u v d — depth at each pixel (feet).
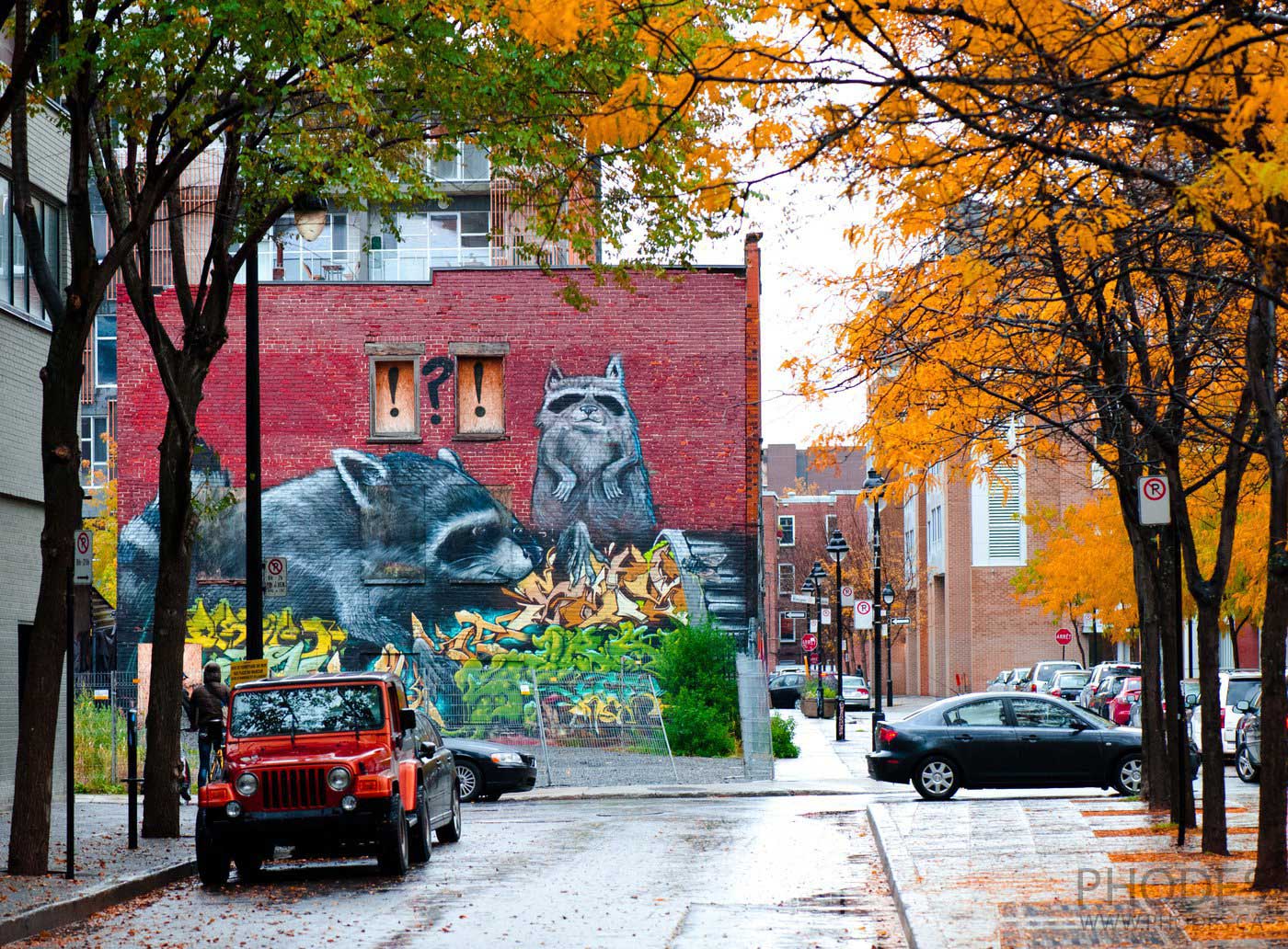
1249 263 36.99
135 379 123.65
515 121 56.65
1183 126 27.58
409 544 122.01
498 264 148.15
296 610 121.49
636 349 123.34
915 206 34.73
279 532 122.21
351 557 121.80
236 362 123.13
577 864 51.72
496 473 122.52
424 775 53.93
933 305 46.78
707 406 122.93
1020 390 55.42
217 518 121.60
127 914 43.37
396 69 55.01
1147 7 31.96
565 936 36.35
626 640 120.98
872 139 30.32
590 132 29.81
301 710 52.54
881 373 53.47
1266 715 38.37
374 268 154.30
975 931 32.40
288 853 59.52
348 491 122.31
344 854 56.65
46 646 48.78
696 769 103.50
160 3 48.73
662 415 122.93
